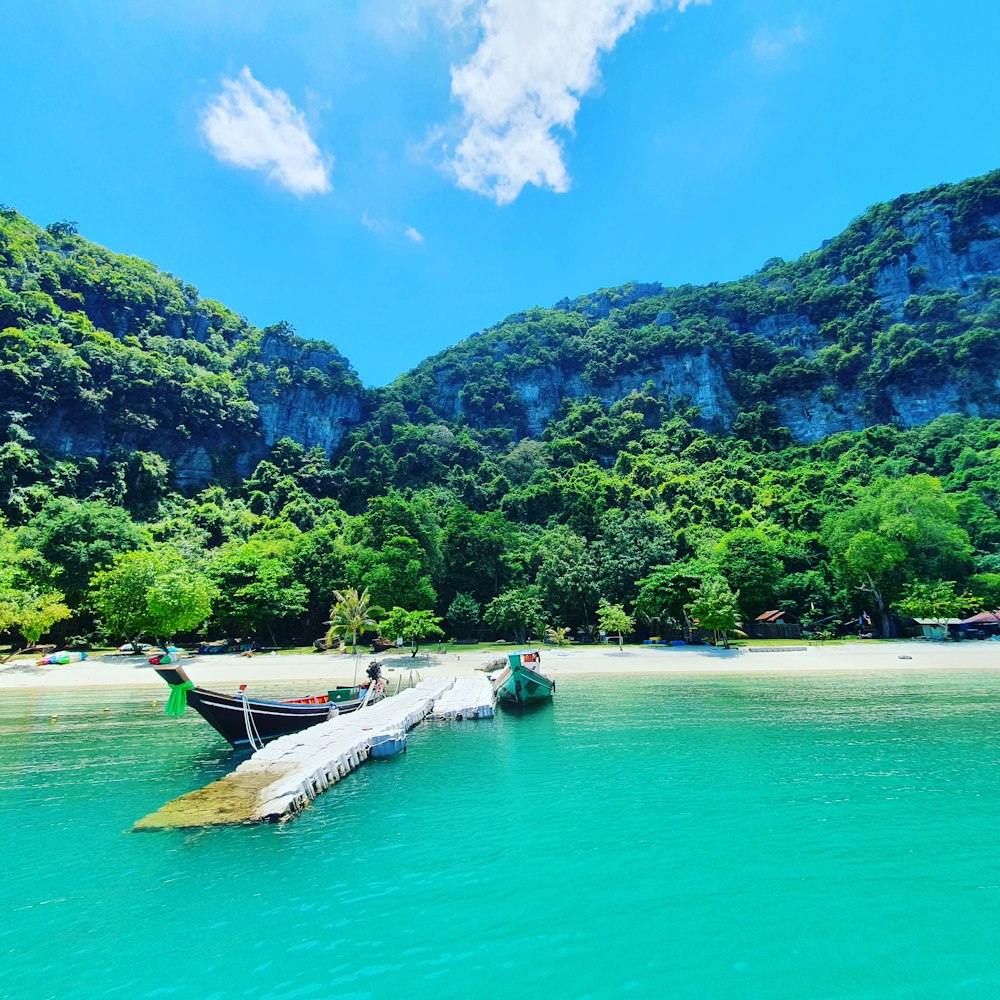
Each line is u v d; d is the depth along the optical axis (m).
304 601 71.62
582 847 13.73
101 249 170.38
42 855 13.56
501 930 10.30
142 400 127.06
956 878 12.05
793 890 11.62
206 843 14.13
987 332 137.00
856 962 9.30
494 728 27.75
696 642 64.88
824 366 158.00
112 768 21.53
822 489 109.44
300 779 17.30
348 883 12.09
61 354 116.88
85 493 108.19
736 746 23.05
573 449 146.50
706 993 8.58
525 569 83.94
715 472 124.62
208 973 9.24
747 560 71.75
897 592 67.25
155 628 59.50
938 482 82.69
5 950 9.90
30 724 30.88
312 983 8.95
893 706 31.30
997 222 167.38
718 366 174.25
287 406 160.50
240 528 110.19
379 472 132.12
